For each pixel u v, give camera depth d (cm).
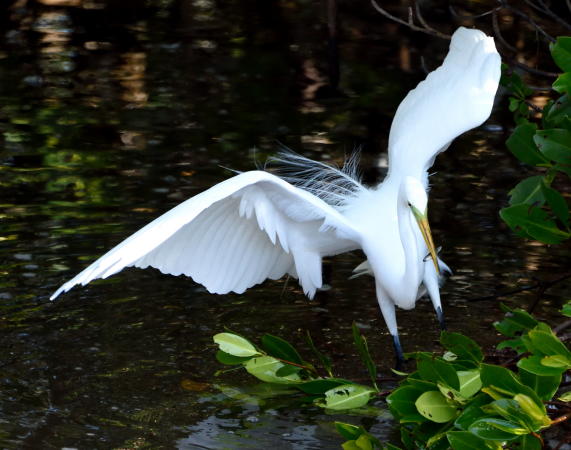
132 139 1577
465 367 750
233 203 844
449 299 1073
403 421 709
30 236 1200
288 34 2223
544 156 825
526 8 2219
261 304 1073
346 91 1842
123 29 2248
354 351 966
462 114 902
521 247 1202
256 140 1572
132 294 1084
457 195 1362
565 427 786
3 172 1424
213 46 2128
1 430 783
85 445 763
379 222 924
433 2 2350
